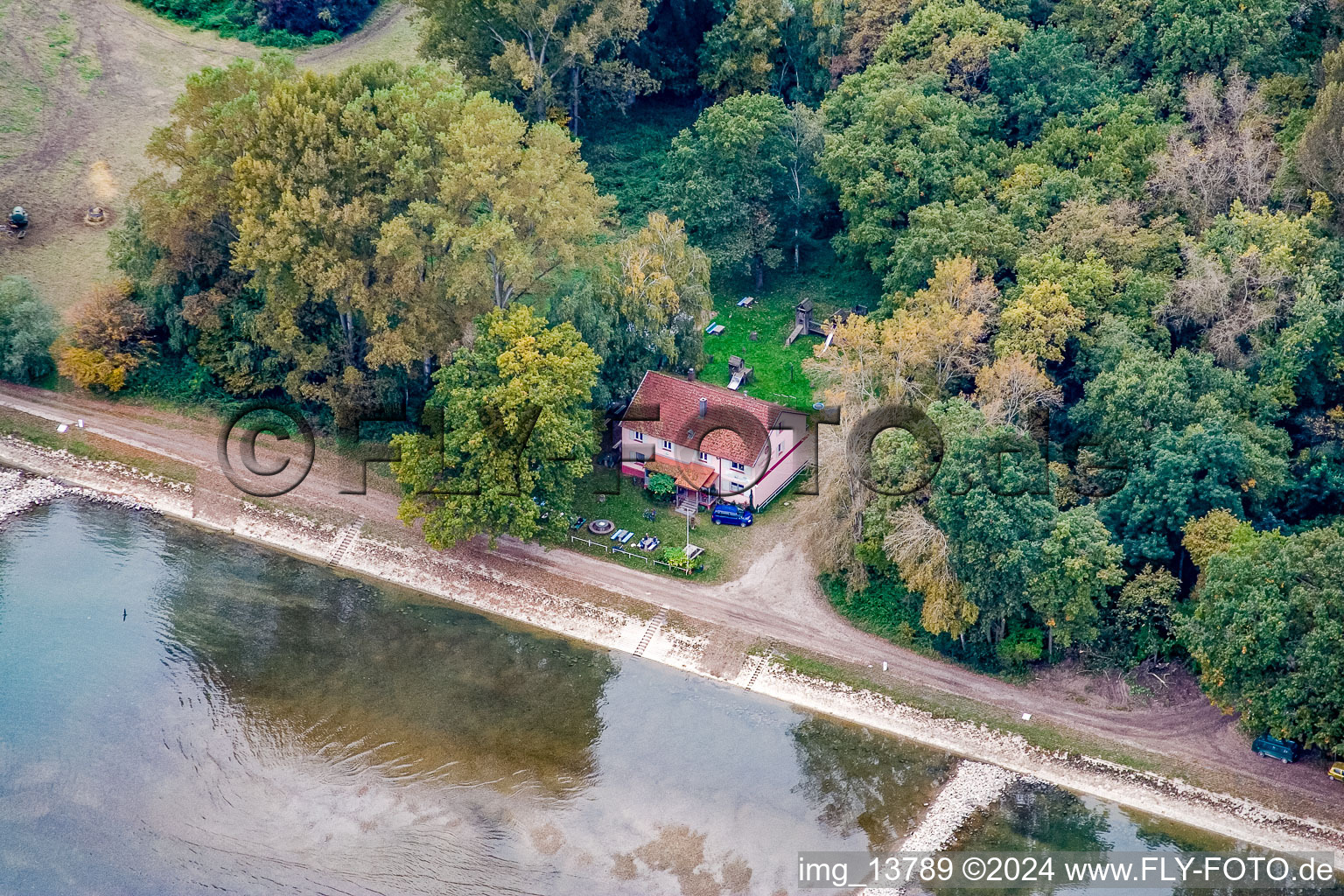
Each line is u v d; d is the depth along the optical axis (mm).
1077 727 90750
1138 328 105938
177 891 80188
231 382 116625
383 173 107375
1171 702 91875
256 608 102750
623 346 112875
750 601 101312
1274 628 81250
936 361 103500
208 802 86062
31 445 115875
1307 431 101688
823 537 100000
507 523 101438
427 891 80125
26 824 84312
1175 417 97688
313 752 90000
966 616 91438
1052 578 89000
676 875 81625
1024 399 100312
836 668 95812
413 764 89312
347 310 109625
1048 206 116625
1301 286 103062
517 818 85312
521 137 109812
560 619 101312
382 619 102125
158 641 98938
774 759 90125
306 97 106062
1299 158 108875
